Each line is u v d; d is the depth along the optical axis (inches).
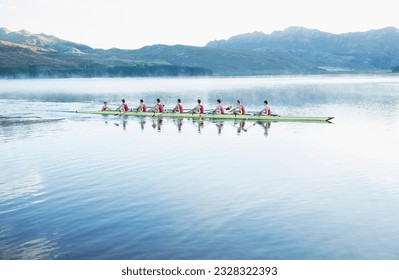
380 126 1325.0
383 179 684.7
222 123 1434.5
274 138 1105.4
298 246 436.5
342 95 3046.3
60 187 662.5
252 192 621.3
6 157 896.3
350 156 866.1
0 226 501.0
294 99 2765.7
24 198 609.0
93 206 568.4
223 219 512.7
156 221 508.7
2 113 1899.6
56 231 483.5
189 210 546.3
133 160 847.7
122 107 1754.4
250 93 3649.1
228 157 868.0
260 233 469.1
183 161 834.2
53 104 2506.2
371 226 486.9
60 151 952.9
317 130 1248.2
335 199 585.3
